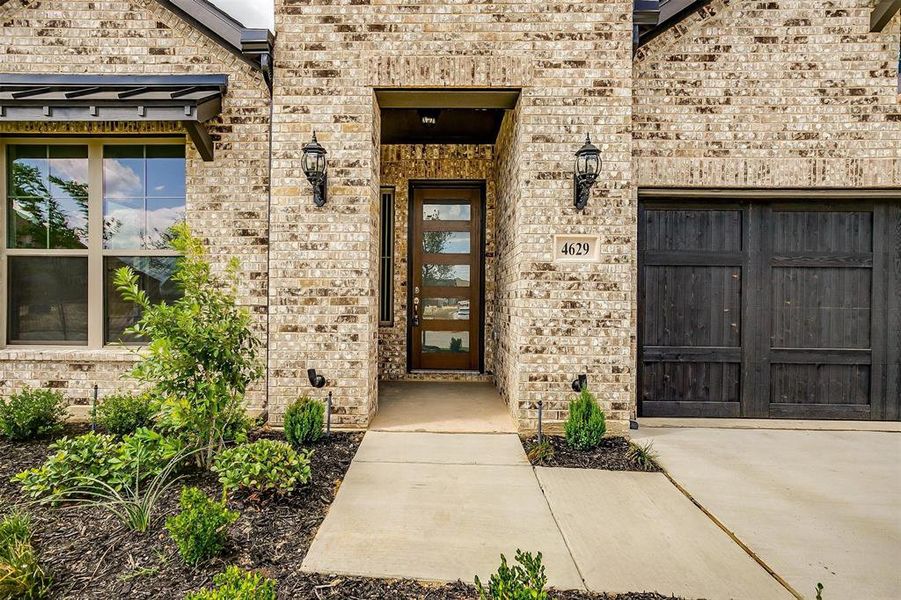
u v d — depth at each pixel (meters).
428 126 5.79
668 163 4.68
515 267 4.57
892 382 4.95
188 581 2.07
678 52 4.67
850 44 4.60
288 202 4.33
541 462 3.62
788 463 3.71
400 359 6.44
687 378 5.03
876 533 2.66
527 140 4.30
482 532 2.59
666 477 3.41
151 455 2.86
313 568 2.21
